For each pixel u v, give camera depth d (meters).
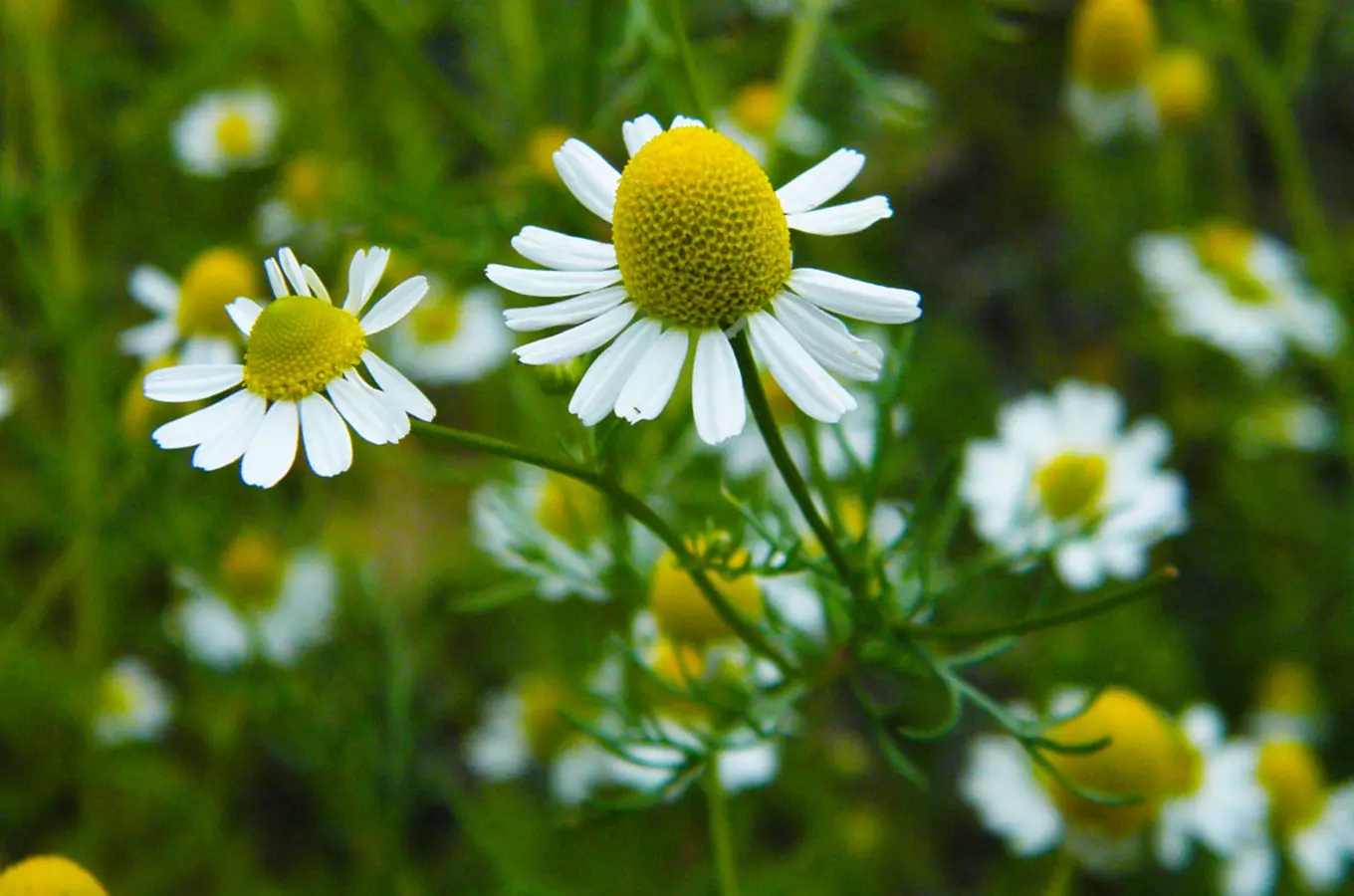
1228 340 0.33
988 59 0.38
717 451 0.29
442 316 0.33
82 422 0.30
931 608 0.25
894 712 0.24
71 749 0.31
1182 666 0.32
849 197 0.38
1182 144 0.36
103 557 0.31
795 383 0.22
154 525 0.30
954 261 0.39
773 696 0.25
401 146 0.34
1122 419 0.36
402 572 0.33
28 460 0.33
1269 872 0.29
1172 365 0.35
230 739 0.31
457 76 0.38
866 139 0.38
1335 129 0.41
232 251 0.34
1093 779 0.27
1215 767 0.28
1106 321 0.38
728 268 0.22
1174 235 0.34
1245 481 0.34
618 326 0.22
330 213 0.30
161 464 0.29
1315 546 0.34
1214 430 0.34
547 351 0.22
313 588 0.31
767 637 0.26
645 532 0.28
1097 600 0.23
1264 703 0.32
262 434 0.22
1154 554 0.34
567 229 0.29
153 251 0.35
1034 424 0.29
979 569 0.26
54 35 0.34
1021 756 0.28
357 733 0.29
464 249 0.29
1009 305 0.38
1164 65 0.35
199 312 0.29
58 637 0.33
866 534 0.24
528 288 0.22
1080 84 0.35
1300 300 0.34
